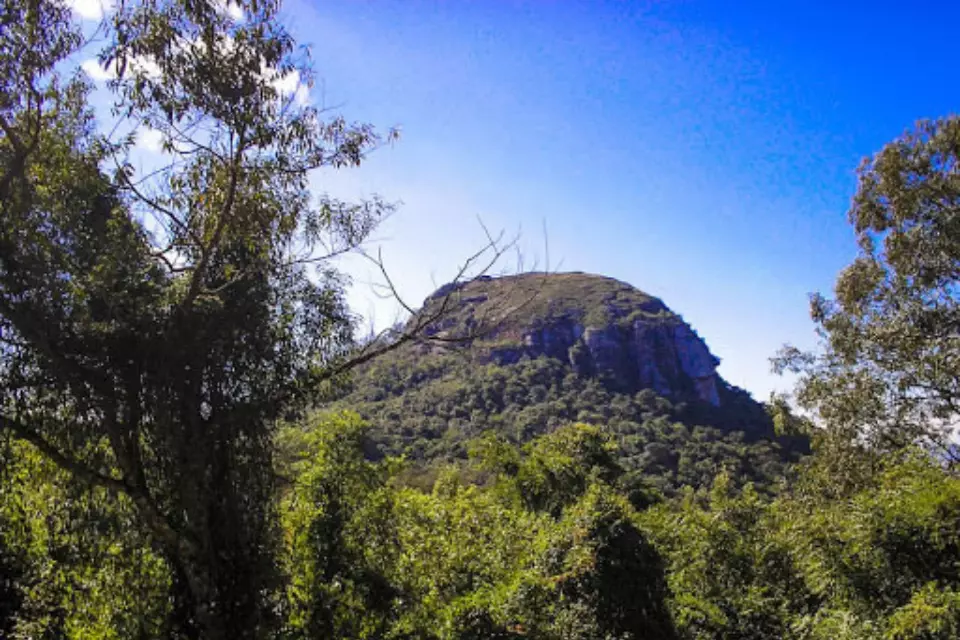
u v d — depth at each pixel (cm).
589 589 1010
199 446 633
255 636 659
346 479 910
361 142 716
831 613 966
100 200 623
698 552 1321
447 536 1048
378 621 822
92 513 645
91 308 578
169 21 620
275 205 708
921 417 1525
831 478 1609
